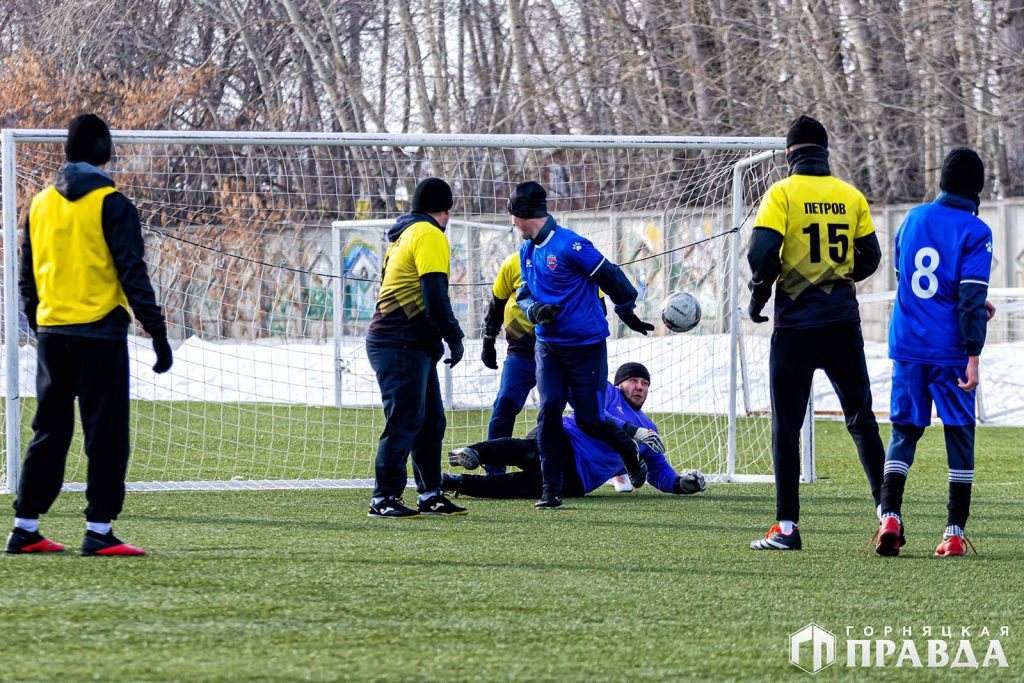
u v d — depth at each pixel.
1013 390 55.34
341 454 38.78
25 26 88.31
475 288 53.34
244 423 46.78
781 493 20.61
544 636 13.83
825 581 17.52
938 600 16.27
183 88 87.06
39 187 40.09
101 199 18.06
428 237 23.66
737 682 12.20
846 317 20.05
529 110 85.38
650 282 47.94
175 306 53.75
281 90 93.94
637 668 12.54
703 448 40.91
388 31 90.31
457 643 13.41
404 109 91.69
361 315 59.50
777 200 19.88
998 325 63.22
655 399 50.22
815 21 77.50
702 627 14.45
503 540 21.44
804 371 20.19
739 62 78.88
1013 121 76.25
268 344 54.16
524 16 84.00
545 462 26.69
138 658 12.52
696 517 25.14
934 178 79.69
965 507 20.14
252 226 52.66
